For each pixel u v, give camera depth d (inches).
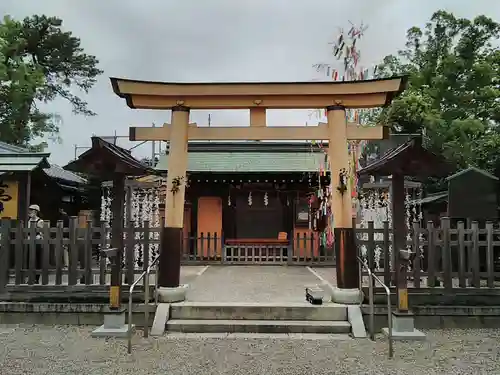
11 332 266.4
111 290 266.2
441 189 620.4
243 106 314.3
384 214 480.7
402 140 602.2
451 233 290.2
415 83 785.6
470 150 653.9
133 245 291.9
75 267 290.4
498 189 420.2
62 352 227.9
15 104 916.0
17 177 390.3
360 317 270.2
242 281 404.8
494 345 242.8
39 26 1027.9
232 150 674.8
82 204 637.9
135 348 235.1
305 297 313.4
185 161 309.3
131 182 486.0
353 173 434.9
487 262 289.4
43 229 291.7
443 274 286.8
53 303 285.9
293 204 616.1
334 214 301.1
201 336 258.8
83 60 1090.1
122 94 306.7
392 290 281.4
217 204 623.8
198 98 312.0
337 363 212.2
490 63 761.0
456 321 281.3
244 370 202.4
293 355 224.7
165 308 277.1
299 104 313.6
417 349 234.8
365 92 306.7
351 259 291.9
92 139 271.1
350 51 507.5
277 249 613.3
